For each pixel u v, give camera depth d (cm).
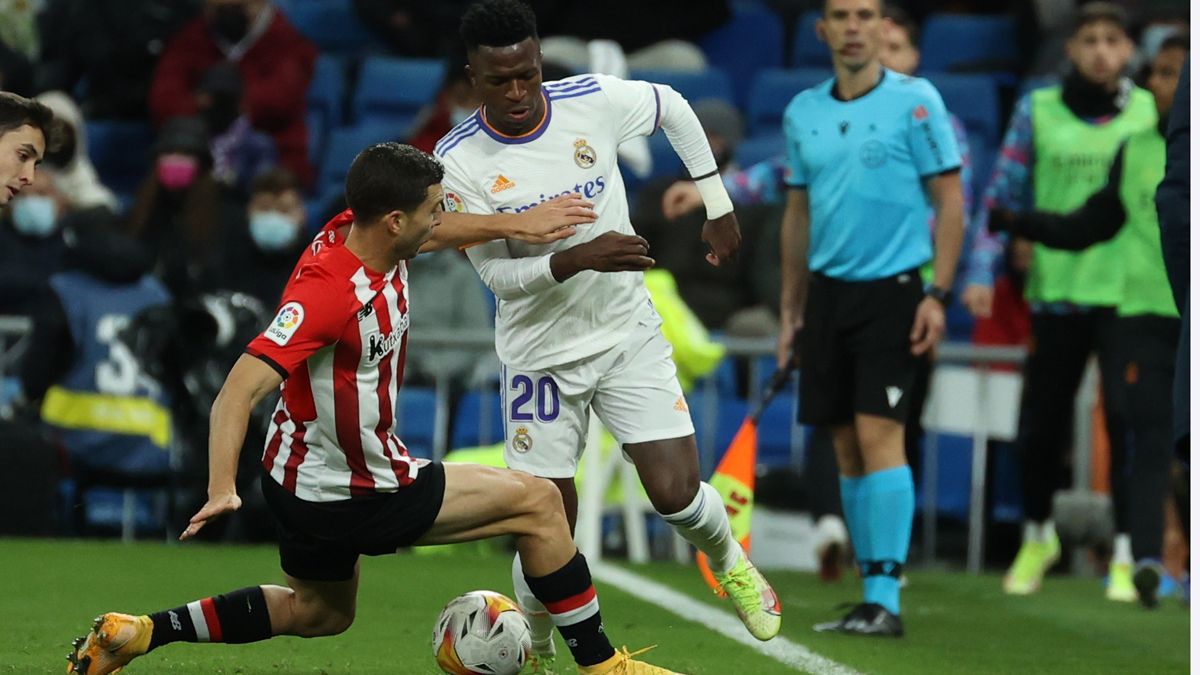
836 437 2336
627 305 1831
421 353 3484
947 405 3334
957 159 2248
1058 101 2923
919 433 2852
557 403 1844
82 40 4638
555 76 3195
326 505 1561
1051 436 2922
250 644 1975
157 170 3900
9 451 3159
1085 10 2895
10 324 3450
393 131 4556
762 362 3594
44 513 3203
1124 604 2773
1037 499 2941
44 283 3594
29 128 1725
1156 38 3972
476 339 3450
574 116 1789
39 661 1802
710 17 4694
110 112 4638
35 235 3612
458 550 3269
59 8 4678
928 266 2859
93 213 3544
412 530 1572
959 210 2255
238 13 4384
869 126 2252
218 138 4206
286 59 4422
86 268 3269
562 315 1814
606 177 1803
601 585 2756
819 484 2956
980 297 2838
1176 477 2922
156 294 3328
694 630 2245
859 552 2291
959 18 4703
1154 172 2666
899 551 2258
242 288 3541
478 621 1652
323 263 1516
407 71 4656
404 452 1580
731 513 2289
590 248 1714
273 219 3506
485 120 1791
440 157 1795
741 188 2873
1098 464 3338
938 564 3556
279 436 1567
